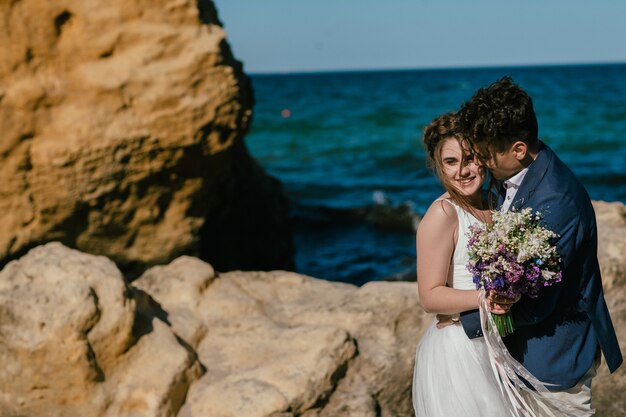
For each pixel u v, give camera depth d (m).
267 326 4.36
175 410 3.95
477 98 2.76
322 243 12.69
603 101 45.97
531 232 2.62
